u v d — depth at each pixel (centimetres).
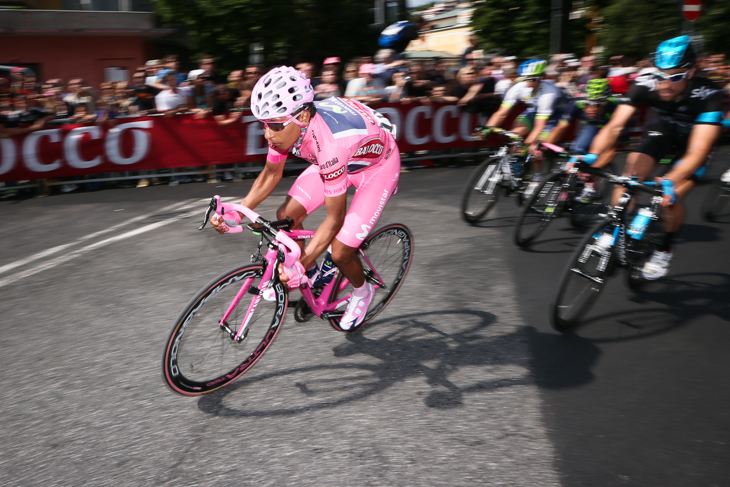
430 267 407
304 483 197
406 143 798
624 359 278
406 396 248
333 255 270
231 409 242
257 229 250
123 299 363
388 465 205
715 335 302
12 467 210
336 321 301
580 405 240
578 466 204
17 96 665
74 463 212
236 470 205
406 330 312
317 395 251
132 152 699
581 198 475
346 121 250
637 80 362
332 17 1641
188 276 399
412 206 590
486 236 481
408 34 866
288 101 225
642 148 380
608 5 1421
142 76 789
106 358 289
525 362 276
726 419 230
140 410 243
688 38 315
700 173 364
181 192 677
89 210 598
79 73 1548
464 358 280
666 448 212
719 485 194
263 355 283
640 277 355
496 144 860
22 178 654
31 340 311
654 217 318
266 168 271
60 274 411
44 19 1462
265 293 249
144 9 1595
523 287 369
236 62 1471
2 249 475
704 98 333
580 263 300
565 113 516
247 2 1374
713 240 461
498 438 219
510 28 1477
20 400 254
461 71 836
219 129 729
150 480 201
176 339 236
